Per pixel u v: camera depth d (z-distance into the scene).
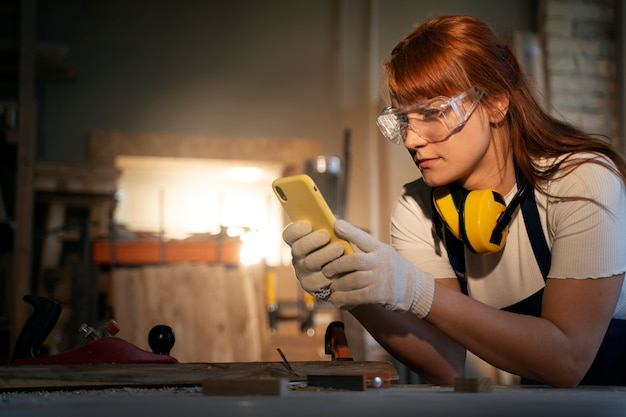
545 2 5.34
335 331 1.26
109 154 5.06
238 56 5.34
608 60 5.36
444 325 1.23
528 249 1.40
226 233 2.33
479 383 0.98
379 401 0.79
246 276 4.42
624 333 1.43
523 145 1.37
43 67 4.84
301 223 1.20
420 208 1.57
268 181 5.54
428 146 1.30
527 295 1.43
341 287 1.19
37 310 1.21
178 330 4.23
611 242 1.27
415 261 1.55
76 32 5.15
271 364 1.15
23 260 4.20
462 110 1.28
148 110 5.19
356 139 5.36
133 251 4.35
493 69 1.32
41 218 4.72
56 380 1.08
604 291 1.26
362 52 5.46
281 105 5.35
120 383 1.10
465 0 5.55
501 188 1.41
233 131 5.27
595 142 1.38
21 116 4.33
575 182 1.31
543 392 1.02
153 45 5.25
